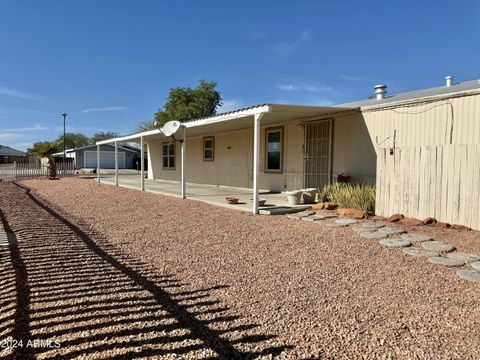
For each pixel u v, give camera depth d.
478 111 6.98
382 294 3.50
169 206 9.61
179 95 37.88
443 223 6.30
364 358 2.40
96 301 3.30
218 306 3.23
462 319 2.96
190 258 4.73
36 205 9.71
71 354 2.44
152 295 3.46
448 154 6.33
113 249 5.14
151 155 22.17
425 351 2.47
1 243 5.21
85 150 42.69
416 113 8.01
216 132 15.55
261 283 3.81
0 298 3.33
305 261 4.59
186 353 2.46
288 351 2.49
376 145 8.83
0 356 2.40
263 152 12.89
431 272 4.11
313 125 10.67
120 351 2.48
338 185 8.98
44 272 4.06
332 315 3.04
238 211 8.60
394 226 6.44
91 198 11.62
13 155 51.09
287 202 9.77
